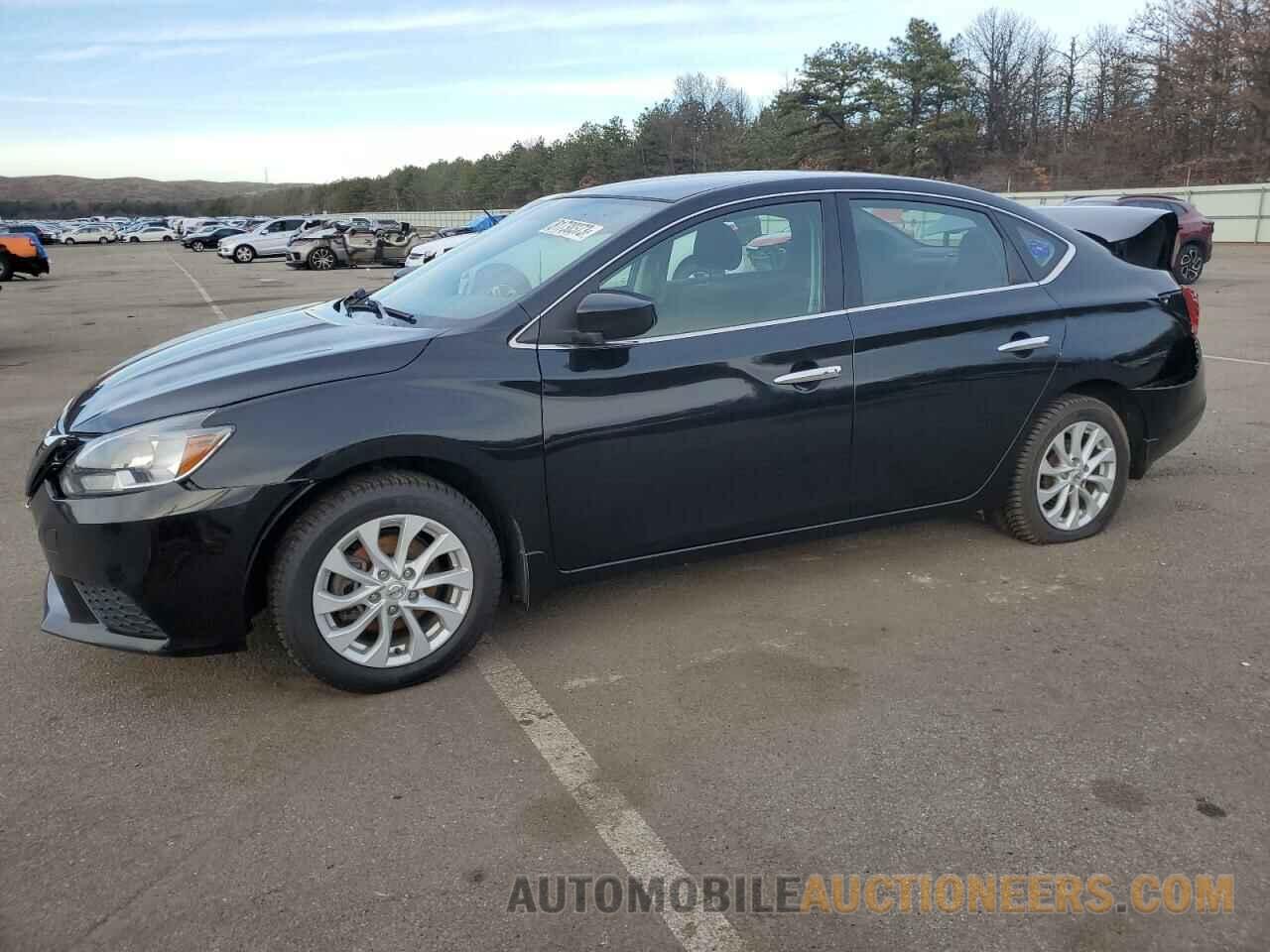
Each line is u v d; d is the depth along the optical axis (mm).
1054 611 3918
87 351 12266
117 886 2449
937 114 52906
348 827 2660
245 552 3076
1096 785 2791
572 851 2557
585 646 3701
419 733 3119
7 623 3965
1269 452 6191
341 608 3227
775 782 2826
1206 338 10805
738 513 3797
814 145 55406
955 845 2555
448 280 3998
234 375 3197
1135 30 45969
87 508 3049
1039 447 4383
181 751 3037
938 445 4129
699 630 3818
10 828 2678
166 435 3041
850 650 3629
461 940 2258
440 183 110875
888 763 2912
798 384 3756
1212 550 4527
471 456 3287
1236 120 42125
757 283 3781
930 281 4109
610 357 3494
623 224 3703
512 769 2918
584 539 3564
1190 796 2738
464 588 3398
